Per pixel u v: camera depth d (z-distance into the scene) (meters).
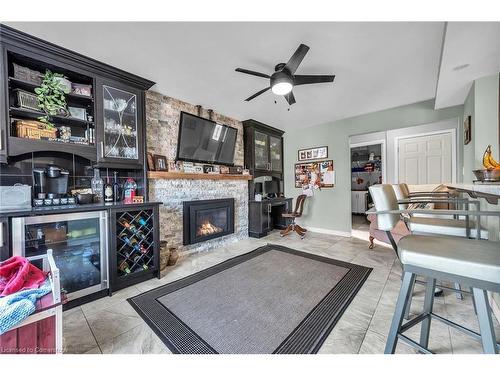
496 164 1.77
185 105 3.29
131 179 2.65
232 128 3.90
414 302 1.87
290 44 1.96
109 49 1.97
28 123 1.86
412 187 3.45
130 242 2.27
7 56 1.71
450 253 0.85
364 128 4.05
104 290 2.04
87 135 2.20
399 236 2.46
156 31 1.75
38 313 1.03
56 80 1.97
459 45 1.78
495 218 1.63
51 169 2.01
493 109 2.27
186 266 2.78
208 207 3.43
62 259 1.88
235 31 1.78
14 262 1.26
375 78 2.65
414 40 1.91
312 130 4.77
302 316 1.70
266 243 3.84
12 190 1.69
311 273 2.50
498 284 0.73
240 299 1.96
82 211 1.89
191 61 2.20
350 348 1.36
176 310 1.80
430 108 3.40
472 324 1.54
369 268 2.64
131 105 2.48
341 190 4.38
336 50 2.06
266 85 2.77
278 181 5.18
